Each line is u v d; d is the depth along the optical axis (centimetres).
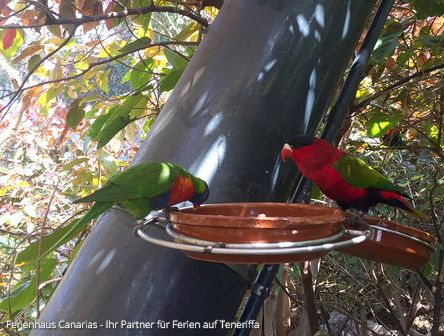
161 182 179
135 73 347
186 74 202
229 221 136
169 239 175
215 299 180
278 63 192
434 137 366
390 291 372
